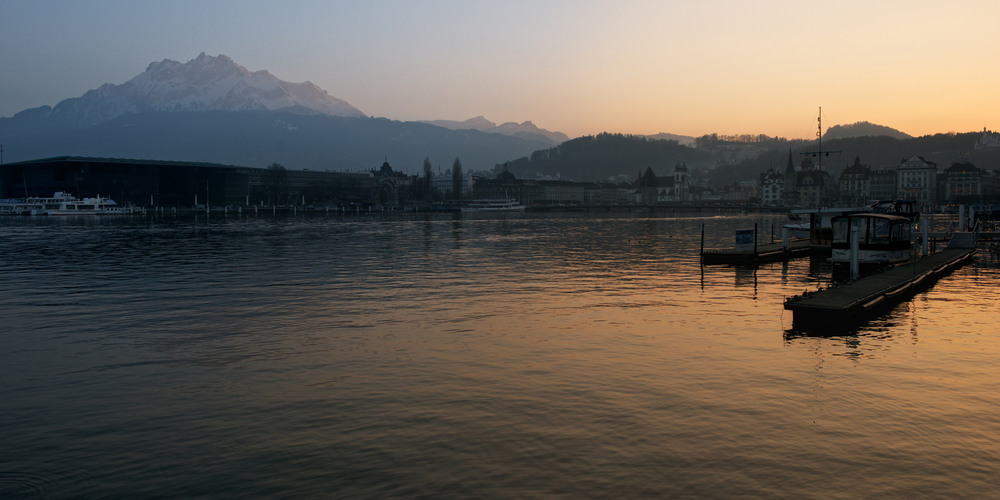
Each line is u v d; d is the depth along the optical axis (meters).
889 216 65.75
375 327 36.78
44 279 59.28
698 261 74.31
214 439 20.64
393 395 24.55
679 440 20.11
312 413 22.75
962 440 20.00
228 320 39.16
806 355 30.02
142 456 19.52
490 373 27.28
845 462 18.56
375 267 68.88
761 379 26.19
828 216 77.69
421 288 52.44
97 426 21.81
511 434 20.70
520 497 16.84
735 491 17.05
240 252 89.81
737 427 21.08
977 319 38.81
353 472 18.31
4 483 17.95
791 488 17.16
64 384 26.38
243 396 24.64
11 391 25.53
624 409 22.78
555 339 33.44
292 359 29.83
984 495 16.77
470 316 39.97
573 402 23.55
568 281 56.50
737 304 44.16
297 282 56.44
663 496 16.83
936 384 25.50
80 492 17.47
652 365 28.34
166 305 44.59
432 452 19.48
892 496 16.75
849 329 35.84
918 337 33.88
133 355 30.86
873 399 23.72
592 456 19.08
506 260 76.62
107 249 96.00
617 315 40.16
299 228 167.38
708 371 27.39
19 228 167.12
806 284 54.25
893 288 46.56
